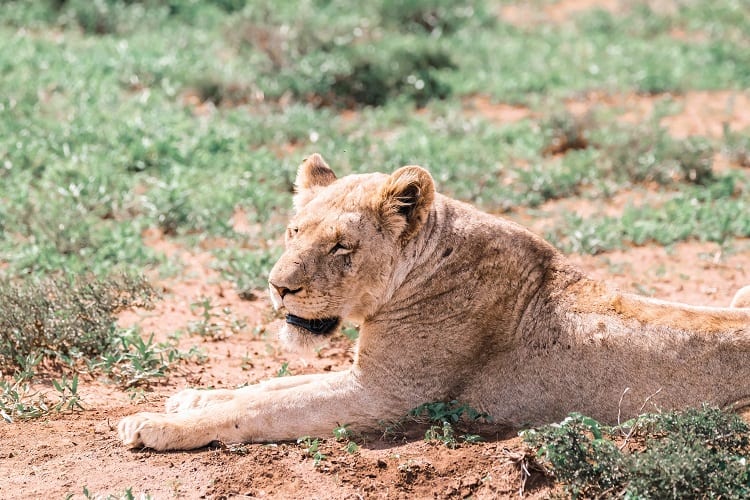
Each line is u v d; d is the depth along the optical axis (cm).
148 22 2827
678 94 2583
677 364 797
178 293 1249
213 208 1539
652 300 848
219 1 3108
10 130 1789
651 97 2553
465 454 775
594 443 727
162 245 1437
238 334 1122
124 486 738
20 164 1658
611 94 2536
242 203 1588
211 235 1463
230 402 828
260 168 1739
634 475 700
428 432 804
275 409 820
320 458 779
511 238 852
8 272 1251
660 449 716
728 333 798
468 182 1702
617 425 793
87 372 980
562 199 1730
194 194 1585
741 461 710
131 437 797
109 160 1680
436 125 2109
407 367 840
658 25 3341
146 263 1342
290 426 820
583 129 2042
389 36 2847
